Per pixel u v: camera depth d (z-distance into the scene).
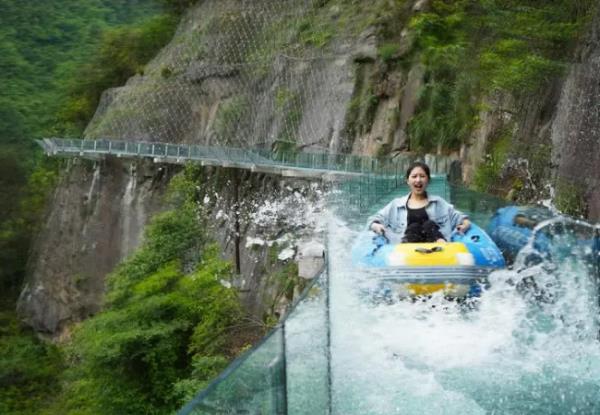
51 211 54.22
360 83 35.31
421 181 12.04
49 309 49.62
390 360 8.56
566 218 12.24
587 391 7.77
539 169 21.64
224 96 43.75
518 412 7.38
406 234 11.82
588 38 21.42
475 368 8.32
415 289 10.62
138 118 47.09
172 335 22.95
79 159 50.31
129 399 22.47
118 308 26.11
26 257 58.34
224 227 34.75
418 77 32.53
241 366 5.92
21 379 39.94
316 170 28.64
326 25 39.94
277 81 40.09
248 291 30.86
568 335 9.17
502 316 9.84
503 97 25.53
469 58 29.64
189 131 44.91
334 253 12.80
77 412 24.69
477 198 17.38
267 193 33.06
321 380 7.81
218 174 36.16
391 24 36.12
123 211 44.75
